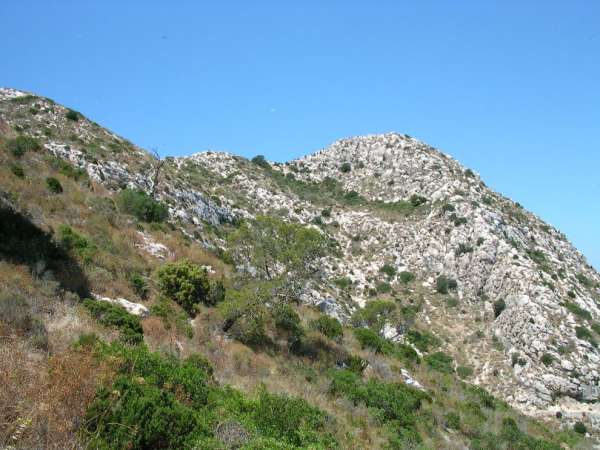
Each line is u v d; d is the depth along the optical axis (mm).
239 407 13438
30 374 9703
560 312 56375
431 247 72250
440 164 92562
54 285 16453
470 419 27516
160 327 19000
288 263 26500
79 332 13609
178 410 9805
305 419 15016
